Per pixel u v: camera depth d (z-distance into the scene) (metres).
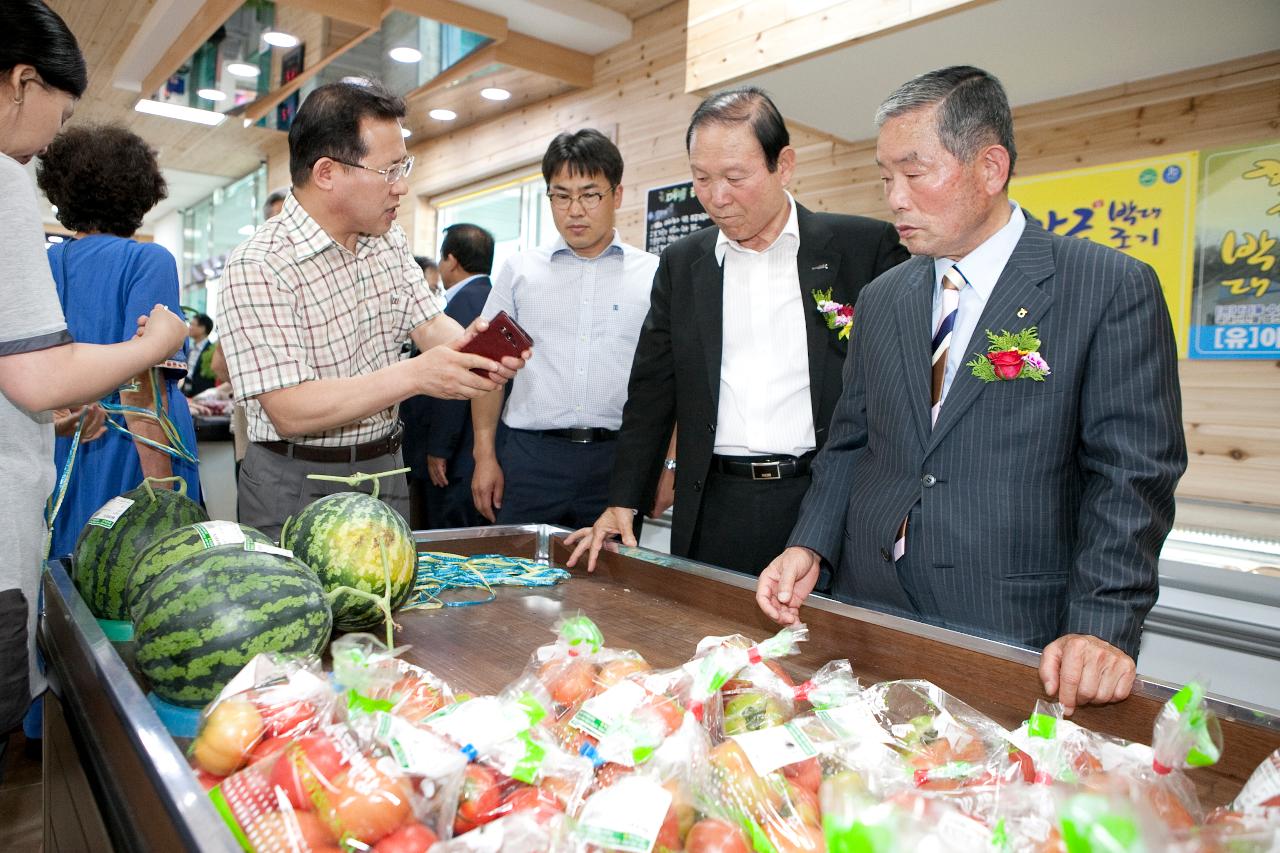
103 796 0.79
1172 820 0.67
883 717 0.90
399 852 0.62
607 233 2.49
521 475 2.55
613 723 0.76
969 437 1.31
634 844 0.61
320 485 1.89
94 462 2.09
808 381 1.94
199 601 0.98
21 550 1.22
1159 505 1.18
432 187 6.45
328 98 1.70
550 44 4.66
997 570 1.29
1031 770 0.75
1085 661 0.97
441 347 1.57
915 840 0.60
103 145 2.17
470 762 0.71
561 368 2.52
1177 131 2.47
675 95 4.32
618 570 1.59
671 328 2.05
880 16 2.03
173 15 4.30
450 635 1.24
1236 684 2.10
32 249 1.16
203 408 4.29
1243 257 2.37
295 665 0.87
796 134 3.69
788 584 1.24
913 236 1.32
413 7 3.77
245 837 0.64
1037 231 1.34
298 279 1.77
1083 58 2.30
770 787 0.71
